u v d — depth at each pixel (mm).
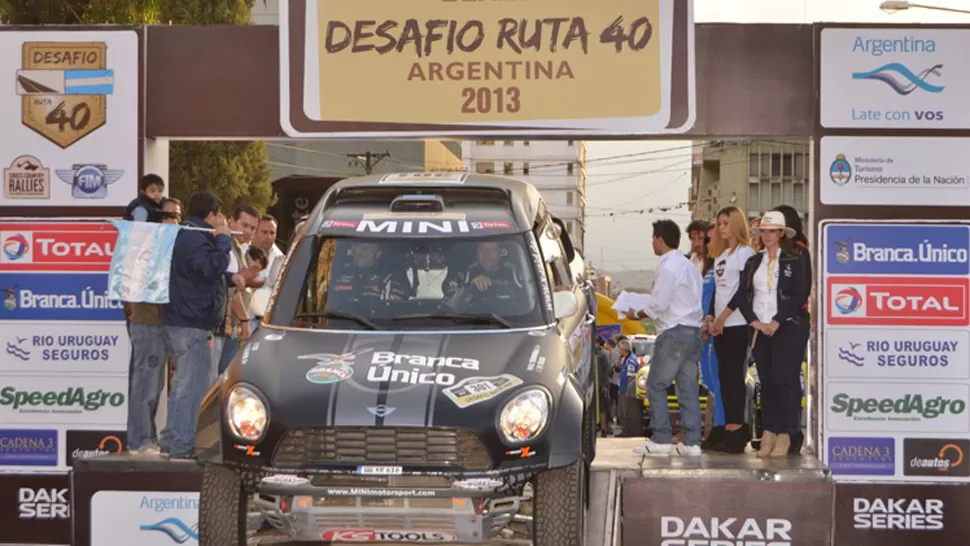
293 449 6898
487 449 6793
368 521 6922
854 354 10133
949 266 10094
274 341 7703
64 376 10375
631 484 9039
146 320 9641
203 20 33906
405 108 9992
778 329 9594
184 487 9344
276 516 7000
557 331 7895
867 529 10023
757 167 75375
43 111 10344
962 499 10016
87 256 10359
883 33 10062
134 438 9797
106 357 10375
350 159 47531
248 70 10258
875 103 10070
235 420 7055
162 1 33969
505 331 7785
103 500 9422
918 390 10102
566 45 9914
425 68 9984
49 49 10328
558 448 6969
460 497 6762
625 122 9906
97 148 10328
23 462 10391
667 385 10008
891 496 10031
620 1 9891
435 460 6812
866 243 10109
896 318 10117
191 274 9336
